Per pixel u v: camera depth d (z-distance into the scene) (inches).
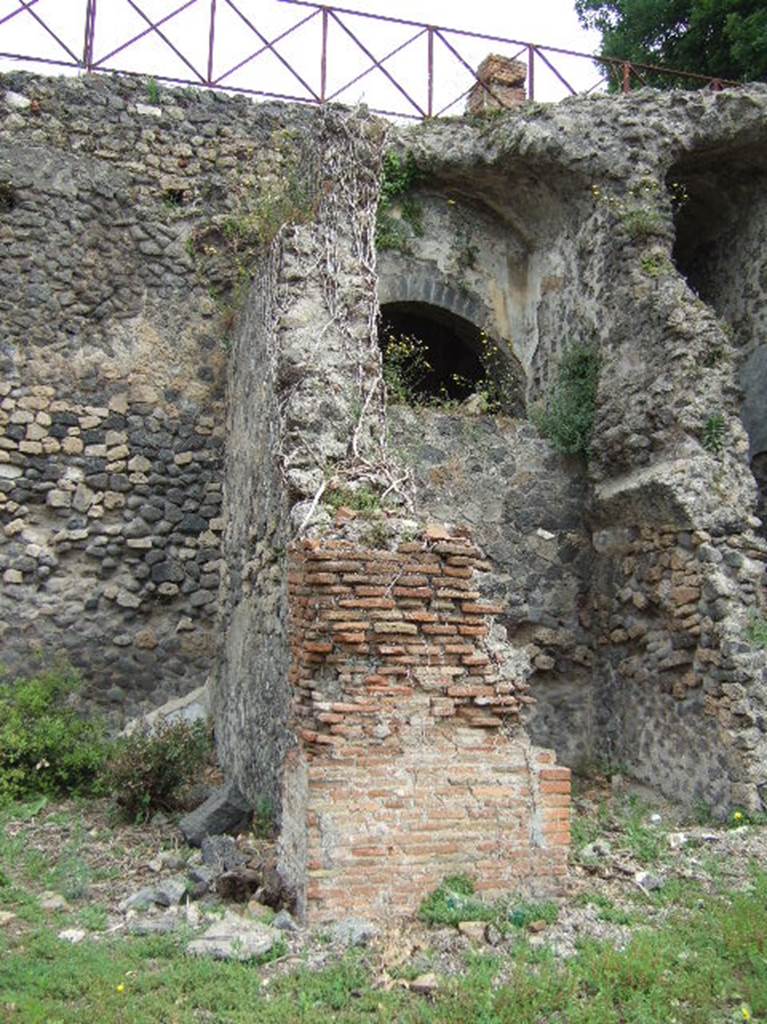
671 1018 165.5
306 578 220.1
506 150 393.4
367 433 272.8
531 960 182.4
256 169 430.0
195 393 409.4
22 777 309.0
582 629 360.2
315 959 183.5
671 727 315.3
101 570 387.9
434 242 428.5
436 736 212.5
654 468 336.8
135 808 286.5
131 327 405.7
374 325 294.7
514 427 367.6
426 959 183.2
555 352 406.3
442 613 220.1
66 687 368.2
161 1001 166.7
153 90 420.8
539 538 361.1
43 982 173.3
